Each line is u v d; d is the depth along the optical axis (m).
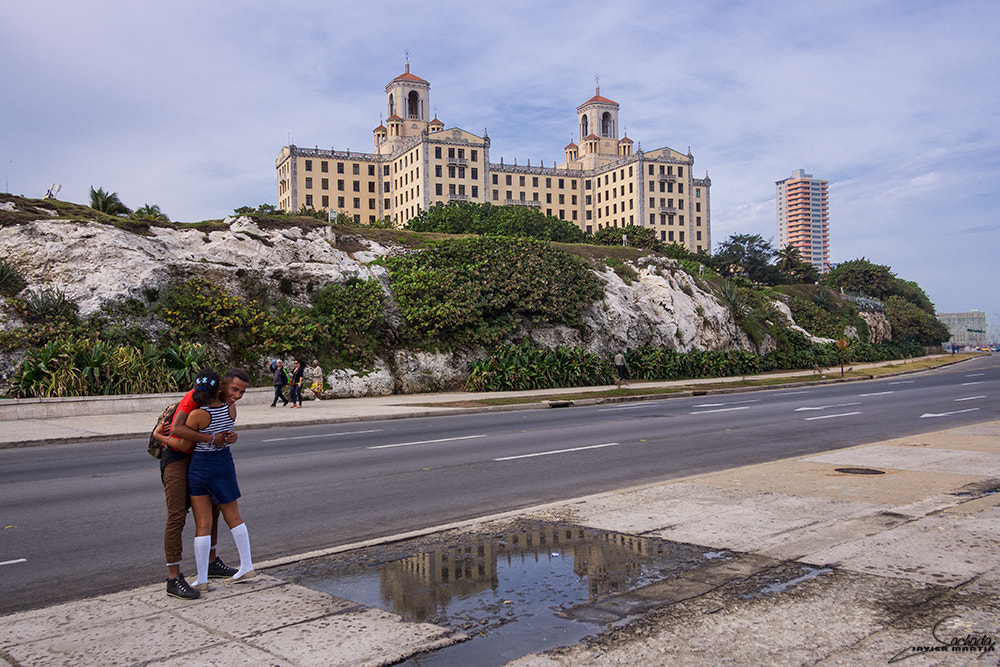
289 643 4.42
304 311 29.55
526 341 34.12
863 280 103.12
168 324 26.11
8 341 22.64
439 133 105.38
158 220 31.03
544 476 10.68
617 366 31.78
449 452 13.30
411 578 5.73
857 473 9.62
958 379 35.78
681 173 119.19
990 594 4.99
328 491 9.67
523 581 5.57
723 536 6.63
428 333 31.48
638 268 46.44
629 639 4.38
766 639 4.31
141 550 6.98
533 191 122.19
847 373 44.25
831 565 5.67
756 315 53.97
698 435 15.32
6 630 4.70
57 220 27.34
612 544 6.52
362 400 26.31
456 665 4.09
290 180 108.00
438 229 75.81
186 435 5.42
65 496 9.69
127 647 4.38
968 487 8.59
